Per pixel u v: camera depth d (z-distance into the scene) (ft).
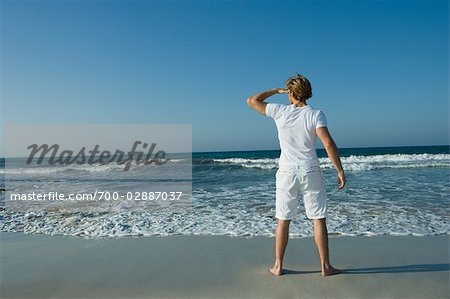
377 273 10.00
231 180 40.34
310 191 9.53
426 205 21.36
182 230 15.98
